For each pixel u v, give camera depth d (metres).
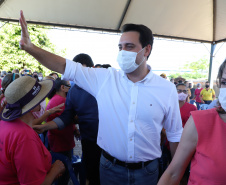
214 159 0.77
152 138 1.28
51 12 6.17
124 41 1.25
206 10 6.63
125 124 1.25
